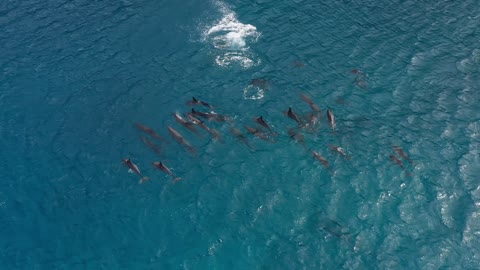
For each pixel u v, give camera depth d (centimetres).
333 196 3216
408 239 2980
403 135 3578
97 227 3112
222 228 3073
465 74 4062
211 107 3759
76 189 3319
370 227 3045
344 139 3541
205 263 2911
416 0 4909
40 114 3822
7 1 4953
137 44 4422
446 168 3359
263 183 3300
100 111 3825
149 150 3516
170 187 3294
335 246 2956
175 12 4772
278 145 3512
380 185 3266
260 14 4725
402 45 4350
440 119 3694
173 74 4109
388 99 3853
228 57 4241
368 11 4762
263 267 2888
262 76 4047
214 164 3412
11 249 3011
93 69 4184
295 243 2984
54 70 4188
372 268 2852
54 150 3566
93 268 2908
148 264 2916
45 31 4591
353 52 4275
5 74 4150
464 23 4591
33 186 3350
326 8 4797
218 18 4672
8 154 3547
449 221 3061
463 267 2839
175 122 3694
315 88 3934
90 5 4919
